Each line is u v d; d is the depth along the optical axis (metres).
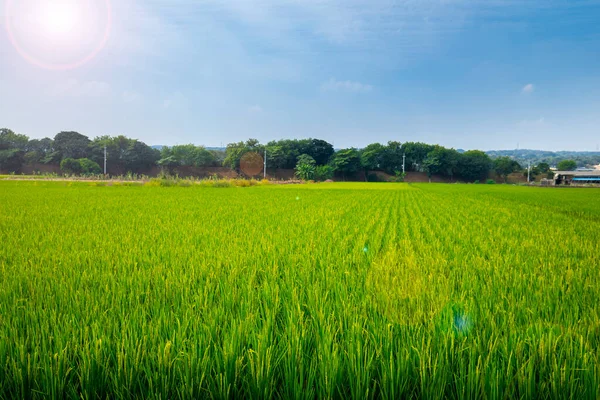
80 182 44.72
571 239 8.23
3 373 2.33
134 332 2.70
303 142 125.56
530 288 4.06
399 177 114.12
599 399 2.05
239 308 3.41
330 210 15.39
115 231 8.46
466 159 118.75
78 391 2.29
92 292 3.74
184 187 41.16
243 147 111.12
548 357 2.43
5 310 3.27
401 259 5.89
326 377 2.16
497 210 17.20
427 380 2.21
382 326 2.86
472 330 2.87
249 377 2.27
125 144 101.56
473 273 4.86
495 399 2.09
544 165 121.38
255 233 8.39
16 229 8.63
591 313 3.22
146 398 2.16
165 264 5.18
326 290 4.02
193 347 2.42
